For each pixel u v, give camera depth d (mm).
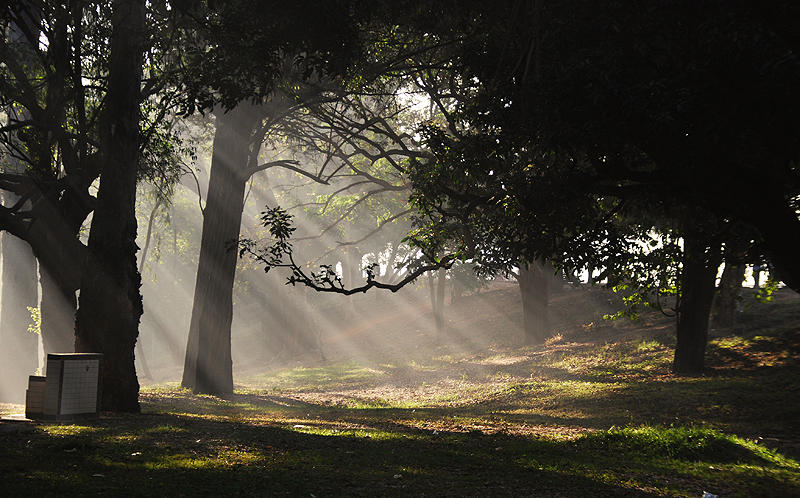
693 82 8070
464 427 15547
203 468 8391
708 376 22172
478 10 14492
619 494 8250
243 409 19359
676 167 8852
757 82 7504
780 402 16516
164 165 20594
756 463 10578
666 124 8047
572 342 35844
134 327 15523
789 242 8898
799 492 8695
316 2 12203
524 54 12438
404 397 26641
